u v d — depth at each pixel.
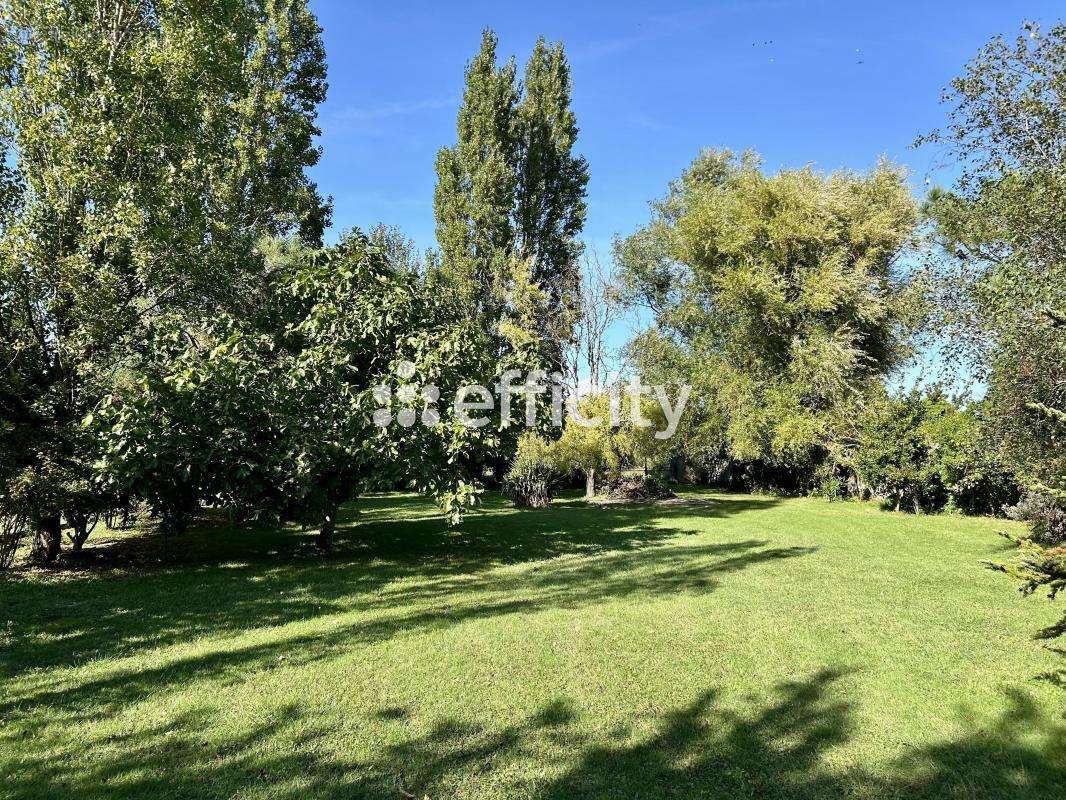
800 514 15.44
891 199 19.83
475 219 22.56
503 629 5.36
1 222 8.33
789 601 6.29
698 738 3.43
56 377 8.48
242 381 8.03
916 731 3.50
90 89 8.80
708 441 22.80
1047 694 3.95
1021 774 3.06
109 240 8.58
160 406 7.84
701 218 22.28
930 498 16.05
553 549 9.98
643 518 14.38
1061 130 8.03
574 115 24.55
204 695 3.94
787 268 21.02
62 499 7.28
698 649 4.82
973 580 7.36
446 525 12.86
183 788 2.89
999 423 8.89
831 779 3.02
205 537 11.13
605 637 5.12
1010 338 7.94
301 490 8.16
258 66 16.22
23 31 8.55
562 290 22.62
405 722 3.59
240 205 13.64
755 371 21.86
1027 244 8.11
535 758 3.20
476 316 21.67
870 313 19.56
